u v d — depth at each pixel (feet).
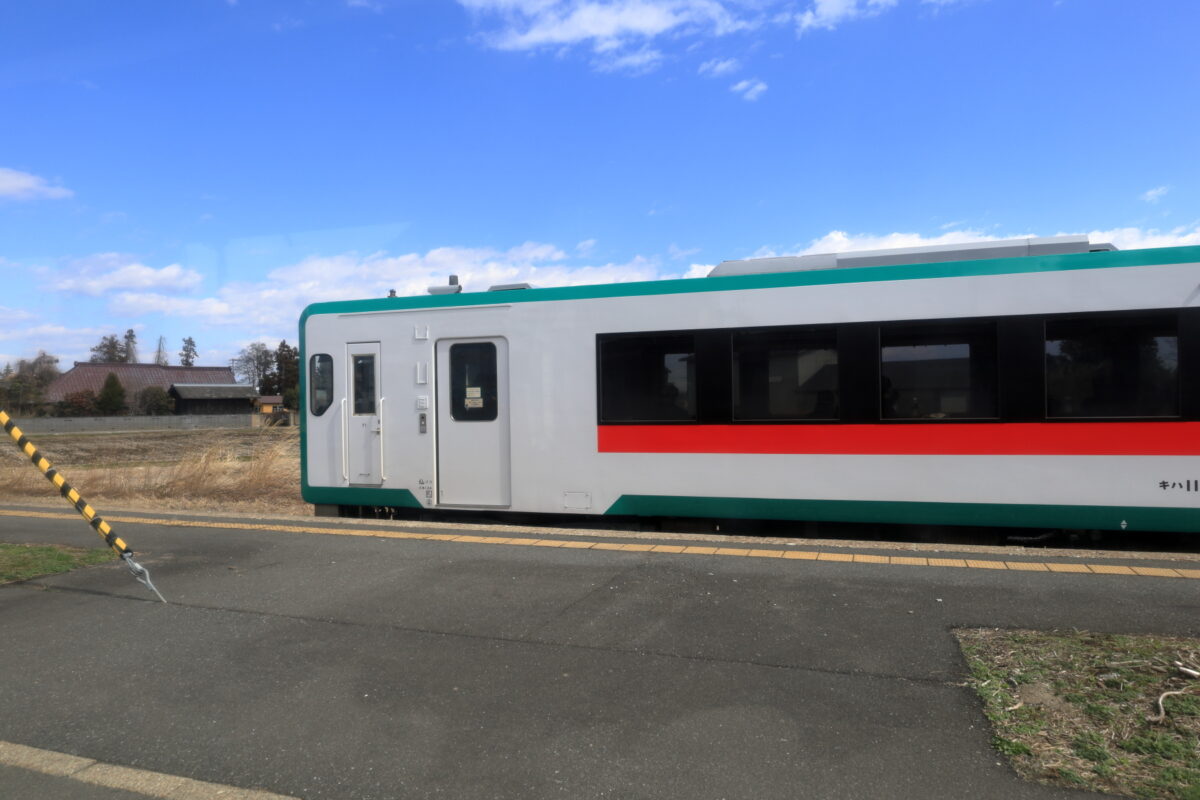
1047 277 24.66
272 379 286.25
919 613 16.75
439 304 31.68
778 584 19.21
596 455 29.32
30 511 33.47
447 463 31.53
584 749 11.69
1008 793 10.16
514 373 30.48
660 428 28.45
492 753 11.68
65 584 20.56
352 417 33.06
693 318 28.12
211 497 47.19
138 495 48.34
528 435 30.25
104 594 19.65
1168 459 23.63
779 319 27.17
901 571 20.06
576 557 22.44
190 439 131.85
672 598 18.38
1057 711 12.12
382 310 32.60
